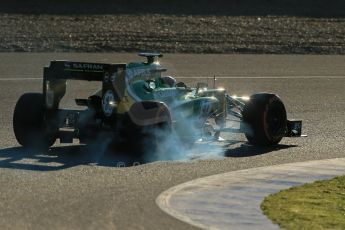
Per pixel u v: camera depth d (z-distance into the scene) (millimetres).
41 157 49188
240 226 33938
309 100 82312
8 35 140875
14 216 34375
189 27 160375
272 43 145500
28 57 117938
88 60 116000
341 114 72875
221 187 41312
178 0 199375
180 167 46781
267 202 38375
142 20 167250
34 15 169500
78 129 50812
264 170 46406
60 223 33469
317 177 44750
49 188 40062
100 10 183375
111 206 36625
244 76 104062
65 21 161125
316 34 158250
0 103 74938
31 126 51219
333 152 53688
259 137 54594
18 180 41812
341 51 141000
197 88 56156
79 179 42531
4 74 99125
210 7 196625
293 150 54031
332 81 100562
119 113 49531
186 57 125250
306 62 123500
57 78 50812
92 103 50812
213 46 139250
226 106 57875
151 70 52688
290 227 34156
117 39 141625
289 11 196000
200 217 35125
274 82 98438
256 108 54531
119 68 49750
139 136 48594
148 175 44094
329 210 37469
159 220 34344
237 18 176750
